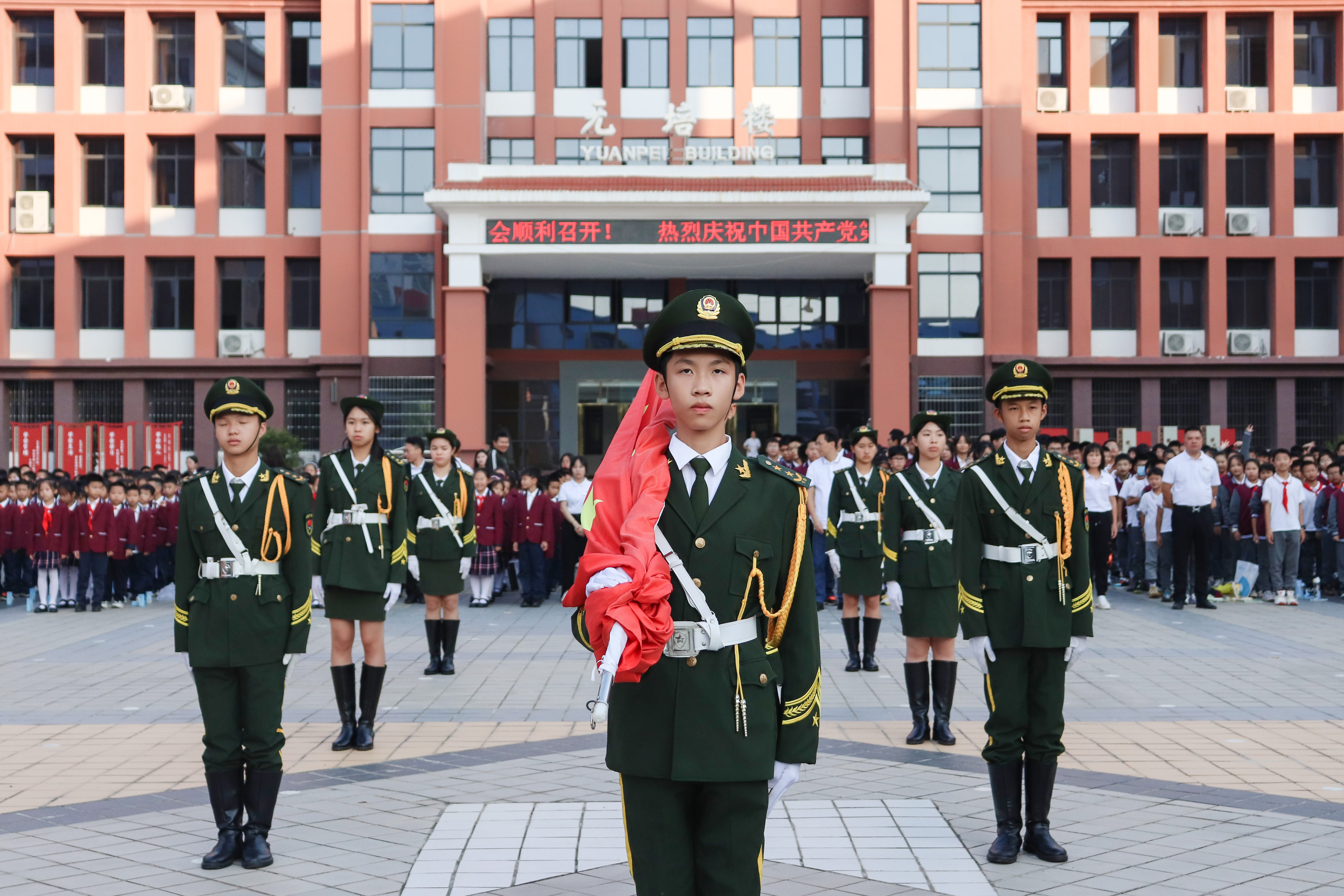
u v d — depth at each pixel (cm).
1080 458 1556
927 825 560
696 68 2939
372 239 2844
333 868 502
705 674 334
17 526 1641
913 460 1265
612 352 2936
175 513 1803
